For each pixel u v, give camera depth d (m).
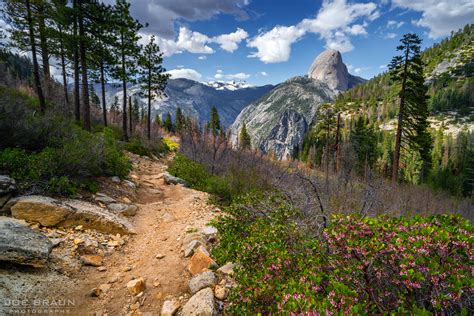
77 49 15.91
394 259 2.47
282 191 6.49
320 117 40.34
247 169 13.55
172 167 15.83
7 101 7.75
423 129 18.67
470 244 2.30
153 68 28.02
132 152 19.61
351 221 2.97
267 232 4.66
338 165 25.11
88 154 8.12
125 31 20.34
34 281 3.96
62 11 13.71
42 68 22.64
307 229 4.78
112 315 3.78
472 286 1.96
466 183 42.41
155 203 9.63
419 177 42.81
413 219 3.07
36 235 4.61
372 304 2.41
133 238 6.46
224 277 4.38
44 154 7.01
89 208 6.41
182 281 4.54
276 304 2.84
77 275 4.54
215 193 11.67
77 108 17.48
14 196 5.63
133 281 4.43
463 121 96.12
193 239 5.89
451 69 135.38
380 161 45.28
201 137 24.09
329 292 2.40
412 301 2.27
